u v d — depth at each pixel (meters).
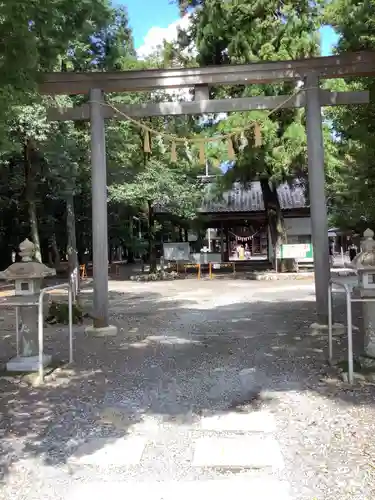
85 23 6.96
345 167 13.41
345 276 18.62
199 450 3.57
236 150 15.50
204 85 8.09
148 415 4.31
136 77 8.01
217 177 19.00
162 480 3.15
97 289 8.01
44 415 4.34
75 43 10.75
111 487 3.08
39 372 5.33
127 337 7.75
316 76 7.90
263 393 4.82
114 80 8.04
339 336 7.27
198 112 8.15
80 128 15.48
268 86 14.91
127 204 21.28
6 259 25.41
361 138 9.05
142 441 3.76
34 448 3.67
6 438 3.85
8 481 3.19
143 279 20.84
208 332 8.08
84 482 3.15
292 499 2.86
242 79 7.95
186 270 24.27
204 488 3.02
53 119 8.19
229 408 4.45
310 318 9.14
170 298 13.49
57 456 3.53
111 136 15.55
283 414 4.24
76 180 17.36
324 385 4.95
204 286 17.20
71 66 12.94
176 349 6.82
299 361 5.95
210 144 15.63
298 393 4.77
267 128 14.55
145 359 6.26
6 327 9.26
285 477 3.13
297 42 14.60
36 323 5.88
